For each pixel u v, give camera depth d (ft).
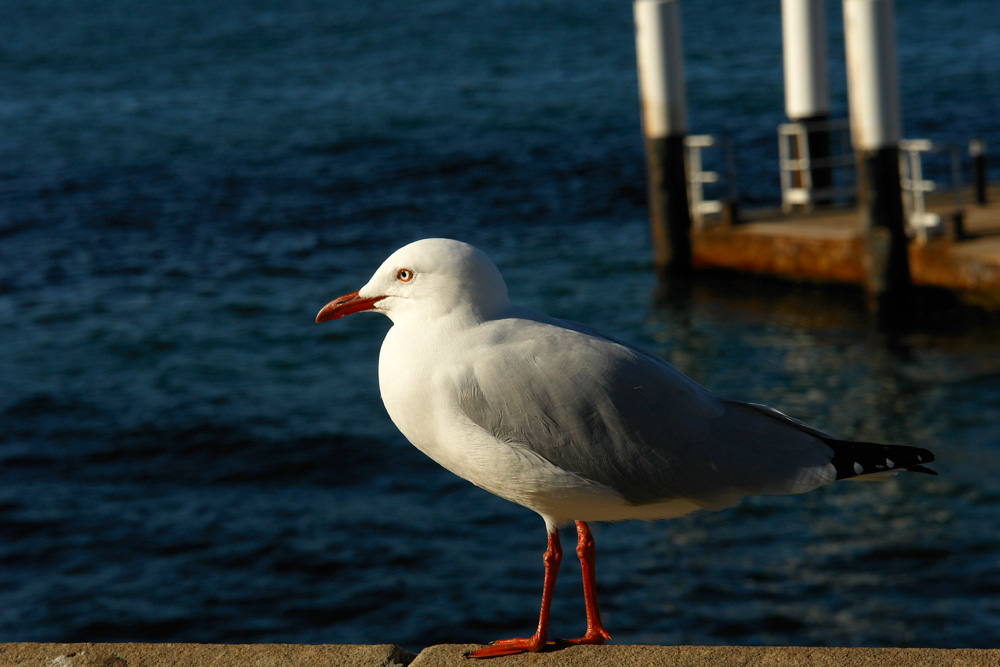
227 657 13.00
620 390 12.46
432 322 12.80
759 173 89.56
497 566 31.86
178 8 287.89
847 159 67.05
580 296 61.46
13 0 329.31
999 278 49.80
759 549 31.86
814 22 67.56
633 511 13.07
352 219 82.64
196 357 53.26
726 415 13.14
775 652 12.44
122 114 144.56
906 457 12.91
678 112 62.18
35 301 63.87
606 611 29.07
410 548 33.17
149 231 80.94
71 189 96.99
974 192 61.11
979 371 45.60
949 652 12.15
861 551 31.27
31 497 37.65
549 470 12.50
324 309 13.34
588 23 214.07
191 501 37.24
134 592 31.22
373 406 45.62
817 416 42.42
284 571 32.12
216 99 154.40
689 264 63.36
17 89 174.91
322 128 125.29
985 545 30.91
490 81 154.61
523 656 12.90
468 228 78.23
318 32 230.27
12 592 31.40
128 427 43.86
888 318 53.52
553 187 89.30
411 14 248.32
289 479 38.81
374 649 13.08
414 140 114.11
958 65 140.97
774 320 55.72
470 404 12.44
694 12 221.87
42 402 47.14
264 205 88.22
